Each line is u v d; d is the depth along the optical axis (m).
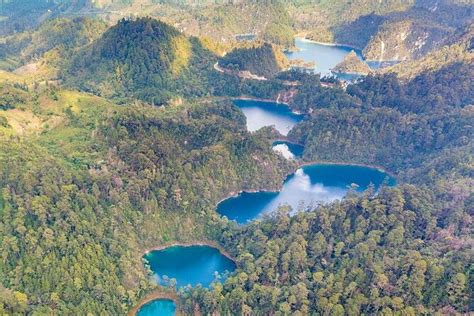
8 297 195.75
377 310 190.88
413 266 197.50
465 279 184.50
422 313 184.62
